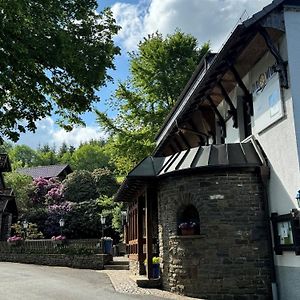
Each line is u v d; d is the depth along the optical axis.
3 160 33.88
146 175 13.15
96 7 10.47
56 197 37.56
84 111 10.81
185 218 12.25
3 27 8.20
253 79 11.86
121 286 13.35
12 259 24.95
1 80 8.51
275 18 9.92
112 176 38.94
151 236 13.77
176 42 27.89
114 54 10.43
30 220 33.97
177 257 11.72
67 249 22.47
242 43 10.24
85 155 73.38
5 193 32.28
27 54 8.60
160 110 26.25
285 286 10.09
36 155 89.50
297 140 9.54
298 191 9.31
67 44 9.05
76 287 13.27
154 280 12.98
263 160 11.15
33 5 8.96
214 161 11.39
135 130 26.12
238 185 11.23
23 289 12.88
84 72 9.75
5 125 10.27
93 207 34.09
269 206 10.95
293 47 9.91
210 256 10.99
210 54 13.61
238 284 10.68
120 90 26.19
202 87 12.26
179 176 12.05
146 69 27.06
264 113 11.09
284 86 9.95
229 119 13.87
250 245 10.88
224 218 11.08
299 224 9.49
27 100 9.62
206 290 10.88
